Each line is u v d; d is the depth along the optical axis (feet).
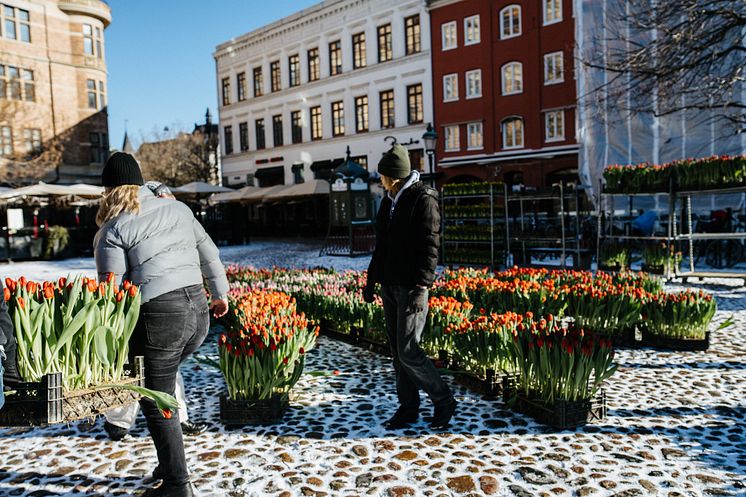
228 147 144.66
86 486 10.50
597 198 55.16
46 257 69.41
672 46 42.83
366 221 66.08
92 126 116.47
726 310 27.22
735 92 50.34
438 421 13.01
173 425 9.39
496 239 45.24
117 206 9.57
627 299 20.39
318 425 13.43
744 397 14.96
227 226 90.84
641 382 16.38
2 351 7.45
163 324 9.32
